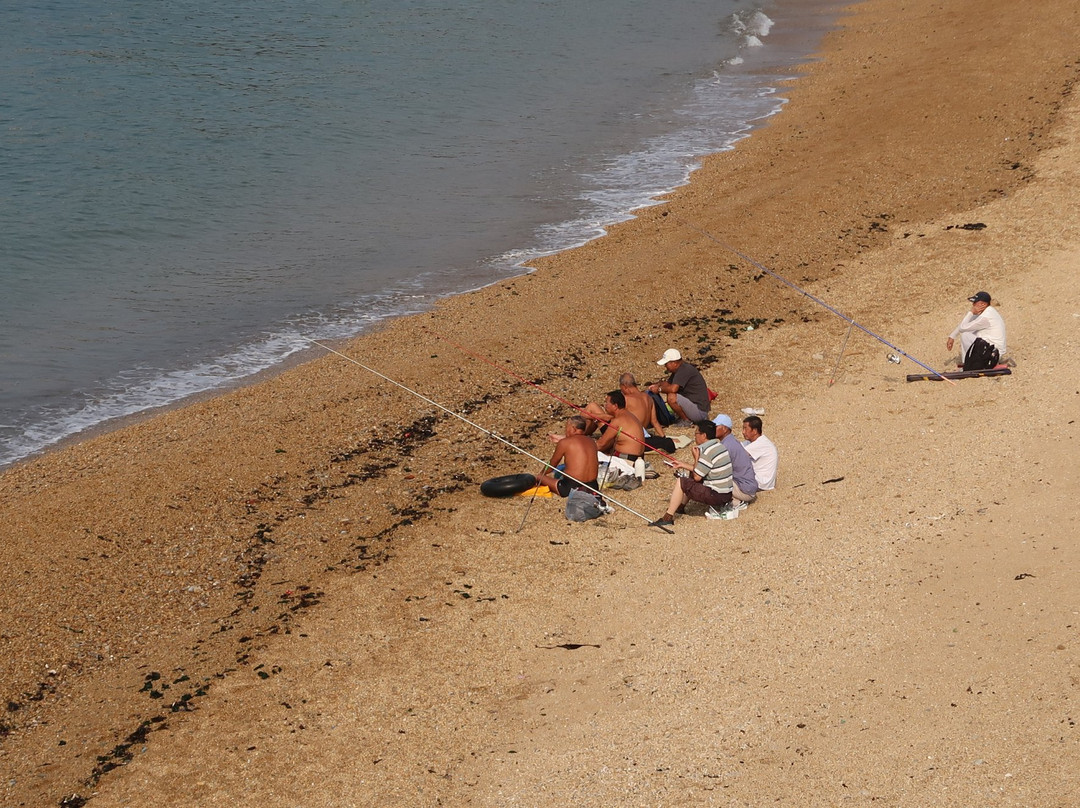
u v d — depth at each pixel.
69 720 23.77
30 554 30.52
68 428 39.78
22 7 120.06
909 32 107.81
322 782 21.41
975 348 39.00
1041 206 56.91
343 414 39.91
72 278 54.69
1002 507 29.30
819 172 67.56
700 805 19.77
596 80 100.75
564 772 21.11
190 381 43.88
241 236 61.41
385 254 58.78
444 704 23.67
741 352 43.91
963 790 19.20
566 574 28.66
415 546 30.45
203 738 22.89
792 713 22.14
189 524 32.16
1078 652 22.47
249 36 113.25
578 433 32.94
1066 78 78.88
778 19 128.25
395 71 101.50
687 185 69.25
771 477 32.12
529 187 70.38
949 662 23.02
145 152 75.19
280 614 27.48
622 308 49.28
